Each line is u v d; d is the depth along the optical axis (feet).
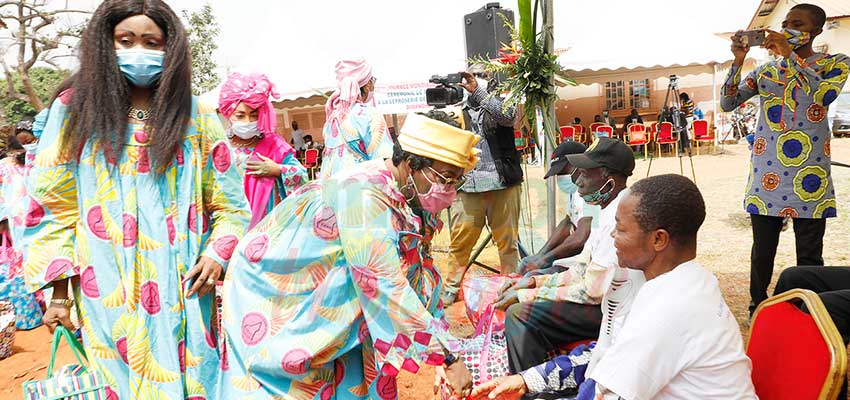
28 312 17.17
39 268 7.27
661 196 5.70
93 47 7.20
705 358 5.47
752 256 13.58
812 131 12.44
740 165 43.88
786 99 12.55
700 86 63.62
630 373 5.49
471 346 8.91
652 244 5.83
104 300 7.34
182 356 7.59
